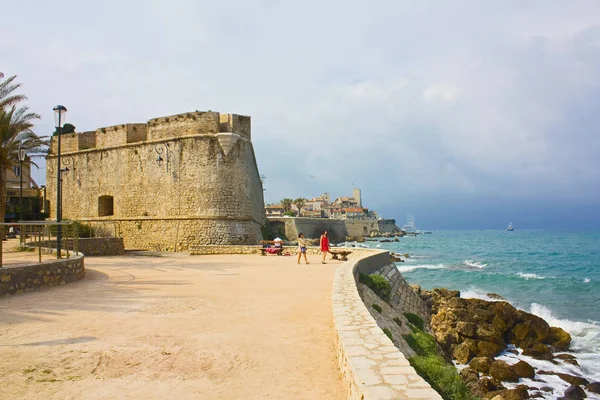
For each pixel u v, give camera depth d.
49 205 39.91
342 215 165.50
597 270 54.06
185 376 6.09
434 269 54.16
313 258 26.42
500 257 76.00
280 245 29.44
